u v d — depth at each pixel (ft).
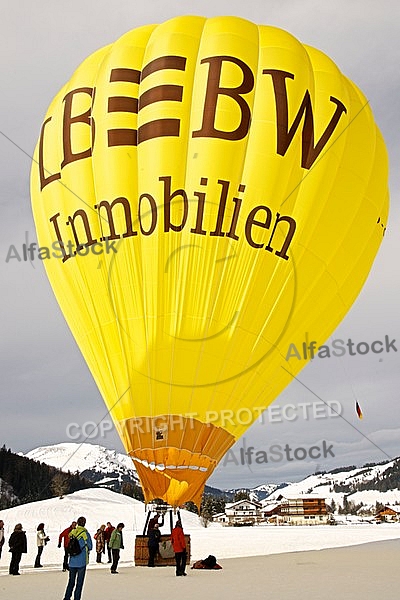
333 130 55.52
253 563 66.08
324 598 34.94
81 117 56.18
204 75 54.19
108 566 67.46
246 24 58.39
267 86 54.54
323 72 58.34
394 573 51.39
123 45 58.08
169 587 42.04
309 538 162.40
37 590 42.96
